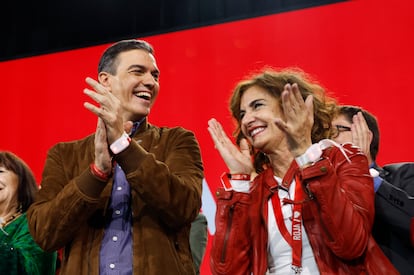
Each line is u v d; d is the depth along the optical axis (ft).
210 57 10.96
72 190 4.82
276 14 10.55
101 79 5.65
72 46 12.36
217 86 10.77
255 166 6.09
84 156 5.48
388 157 9.23
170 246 5.02
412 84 9.26
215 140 5.71
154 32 11.57
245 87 6.00
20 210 7.78
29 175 7.99
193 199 5.05
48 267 7.09
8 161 7.88
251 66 10.56
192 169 5.31
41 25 13.28
